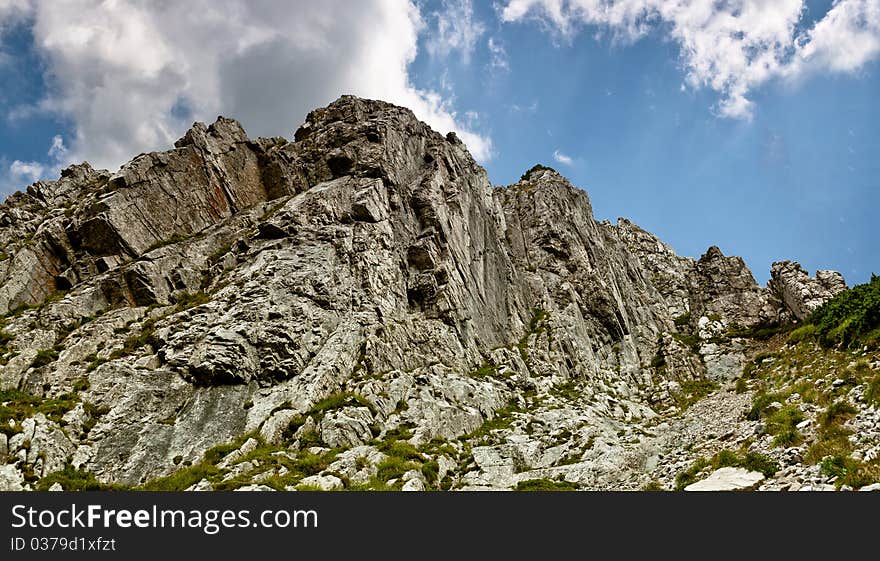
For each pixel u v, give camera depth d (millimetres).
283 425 25734
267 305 32406
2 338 27625
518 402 38156
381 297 38250
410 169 52406
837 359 29938
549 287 58594
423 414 29734
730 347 58156
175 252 37938
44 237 35844
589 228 72812
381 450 24953
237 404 27109
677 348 58562
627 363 55188
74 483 19984
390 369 33469
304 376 29453
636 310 67812
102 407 25141
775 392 30016
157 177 41312
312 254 37750
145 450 23375
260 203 47719
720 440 24969
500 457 27891
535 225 65750
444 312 41219
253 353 29625
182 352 28891
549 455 29594
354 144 50531
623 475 25281
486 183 65438
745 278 71625
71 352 27984
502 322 49750
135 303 34062
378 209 44062
